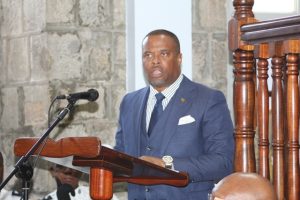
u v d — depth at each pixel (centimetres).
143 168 338
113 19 603
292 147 332
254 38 348
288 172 333
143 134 448
